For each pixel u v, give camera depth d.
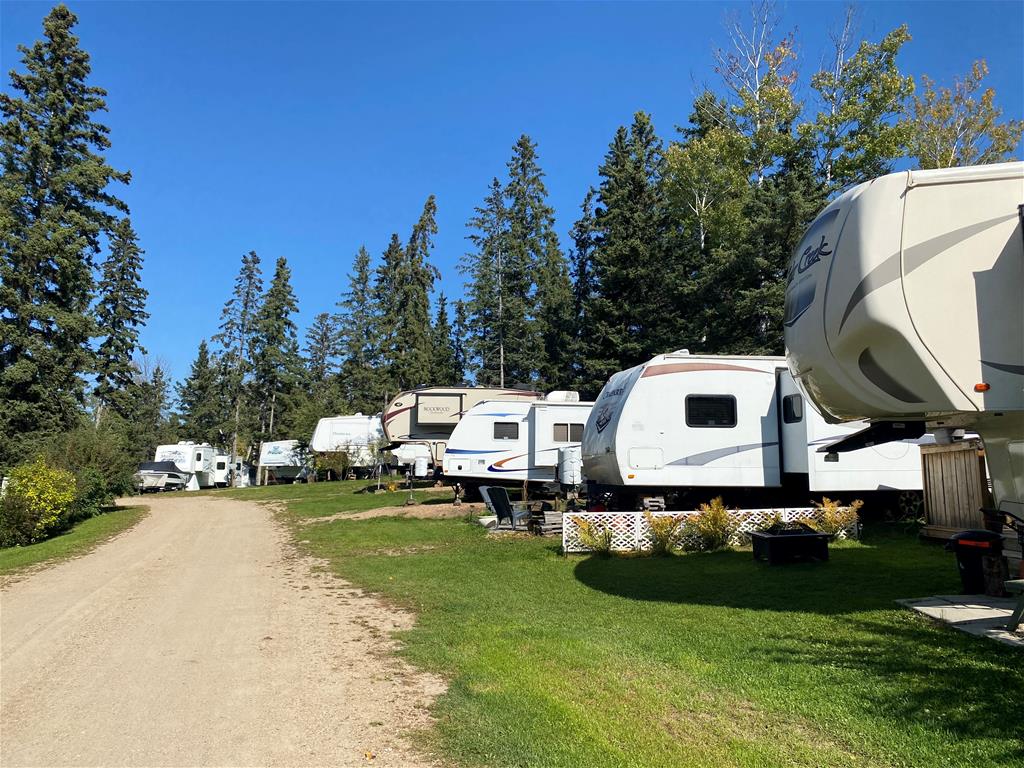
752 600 6.81
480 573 9.13
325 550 12.34
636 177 30.11
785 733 3.68
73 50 26.80
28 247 24.34
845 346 5.57
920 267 5.25
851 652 4.92
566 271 45.88
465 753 3.61
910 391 5.32
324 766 3.53
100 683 5.03
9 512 15.27
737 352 23.25
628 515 10.37
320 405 46.84
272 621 6.96
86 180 26.14
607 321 29.92
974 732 3.50
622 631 5.89
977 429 6.06
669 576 8.26
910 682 4.24
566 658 5.14
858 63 25.05
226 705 4.48
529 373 42.19
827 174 25.44
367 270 55.66
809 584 7.36
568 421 18.52
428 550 11.58
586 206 41.94
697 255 28.19
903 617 5.78
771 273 22.11
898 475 11.31
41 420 24.31
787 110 26.22
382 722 4.11
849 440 7.05
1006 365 5.17
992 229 5.24
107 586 9.41
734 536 10.30
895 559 8.63
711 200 28.58
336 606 7.64
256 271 52.03
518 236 41.19
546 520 12.43
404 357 44.31
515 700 4.30
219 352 51.41
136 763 3.62
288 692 4.71
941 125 25.81
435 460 24.98
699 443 11.65
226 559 11.77
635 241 28.92
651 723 3.89
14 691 4.90
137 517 20.17
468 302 41.47
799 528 8.99
